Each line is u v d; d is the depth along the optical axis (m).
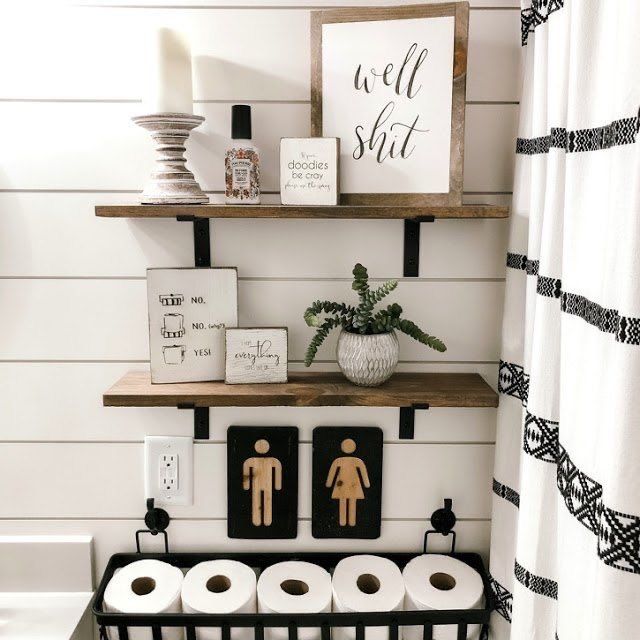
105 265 1.18
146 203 1.04
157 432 1.23
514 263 1.10
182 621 1.10
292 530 1.25
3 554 1.24
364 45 1.07
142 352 1.21
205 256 1.17
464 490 1.25
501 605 1.17
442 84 1.06
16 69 1.12
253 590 1.16
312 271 1.18
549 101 0.91
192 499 1.25
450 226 1.17
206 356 1.14
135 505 1.25
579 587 0.79
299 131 1.14
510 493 1.14
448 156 1.07
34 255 1.17
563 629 0.83
